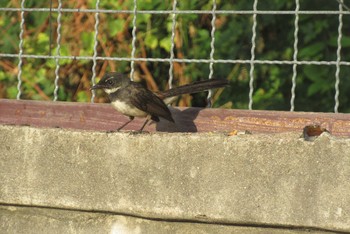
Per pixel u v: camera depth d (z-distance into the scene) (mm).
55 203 10430
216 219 9633
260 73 17812
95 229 10344
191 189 9727
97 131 10250
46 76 17562
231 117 11734
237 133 10266
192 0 17281
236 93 17625
